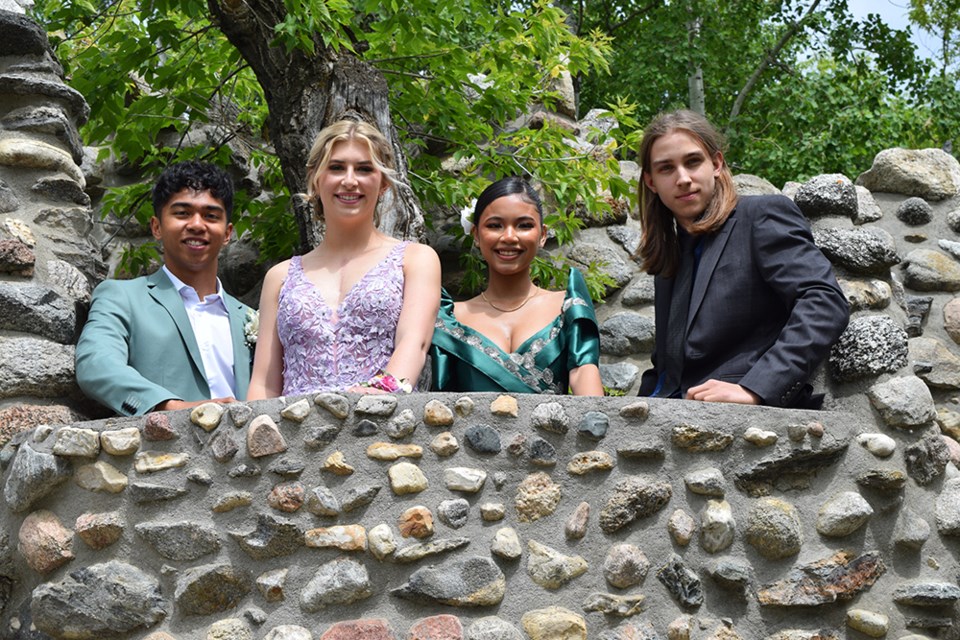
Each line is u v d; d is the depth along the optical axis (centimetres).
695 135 373
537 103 664
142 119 582
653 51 1376
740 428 344
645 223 388
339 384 354
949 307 525
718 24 1438
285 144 507
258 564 326
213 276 409
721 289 365
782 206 367
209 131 674
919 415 373
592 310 394
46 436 345
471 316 402
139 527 330
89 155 691
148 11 526
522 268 403
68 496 340
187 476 332
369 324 358
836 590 344
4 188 405
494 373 382
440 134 614
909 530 359
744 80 1515
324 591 320
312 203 393
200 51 577
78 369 369
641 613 329
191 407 340
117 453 336
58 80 435
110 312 380
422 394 335
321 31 486
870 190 549
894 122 1364
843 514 348
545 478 334
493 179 618
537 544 328
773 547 341
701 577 337
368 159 379
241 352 396
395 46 572
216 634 320
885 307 421
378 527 324
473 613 322
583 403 340
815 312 349
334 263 377
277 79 509
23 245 394
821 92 1377
